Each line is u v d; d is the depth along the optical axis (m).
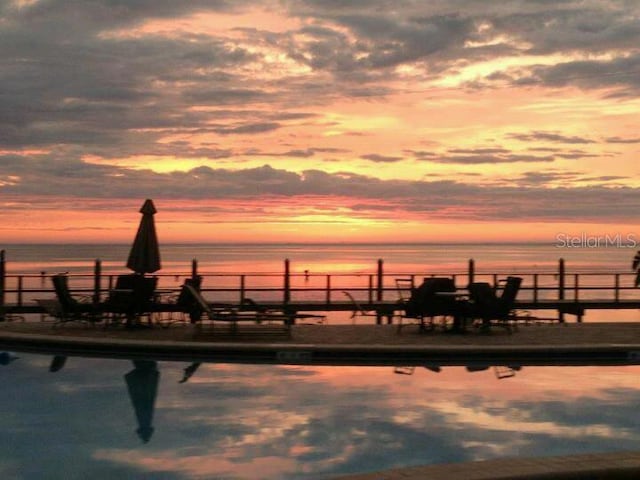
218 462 6.81
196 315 15.45
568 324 15.57
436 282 14.04
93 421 8.17
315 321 20.16
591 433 7.83
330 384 10.09
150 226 15.17
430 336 13.55
